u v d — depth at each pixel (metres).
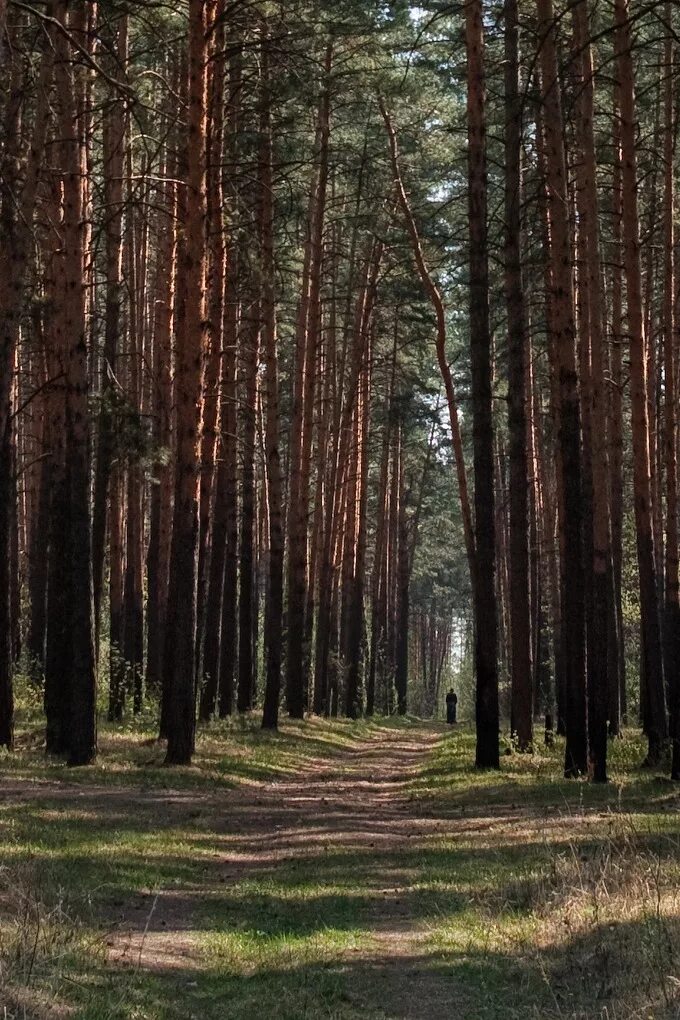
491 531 22.23
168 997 7.54
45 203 22.38
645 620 22.95
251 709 37.47
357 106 34.25
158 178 19.73
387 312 50.66
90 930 8.68
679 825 13.61
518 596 25.06
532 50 26.45
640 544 23.19
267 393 31.38
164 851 12.87
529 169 29.88
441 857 13.02
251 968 8.58
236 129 27.61
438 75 29.16
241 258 27.36
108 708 28.78
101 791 16.92
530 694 25.30
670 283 22.08
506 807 17.19
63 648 20.83
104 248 29.55
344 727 42.28
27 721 26.12
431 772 23.73
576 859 10.60
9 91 17.42
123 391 23.36
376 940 9.45
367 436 49.91
